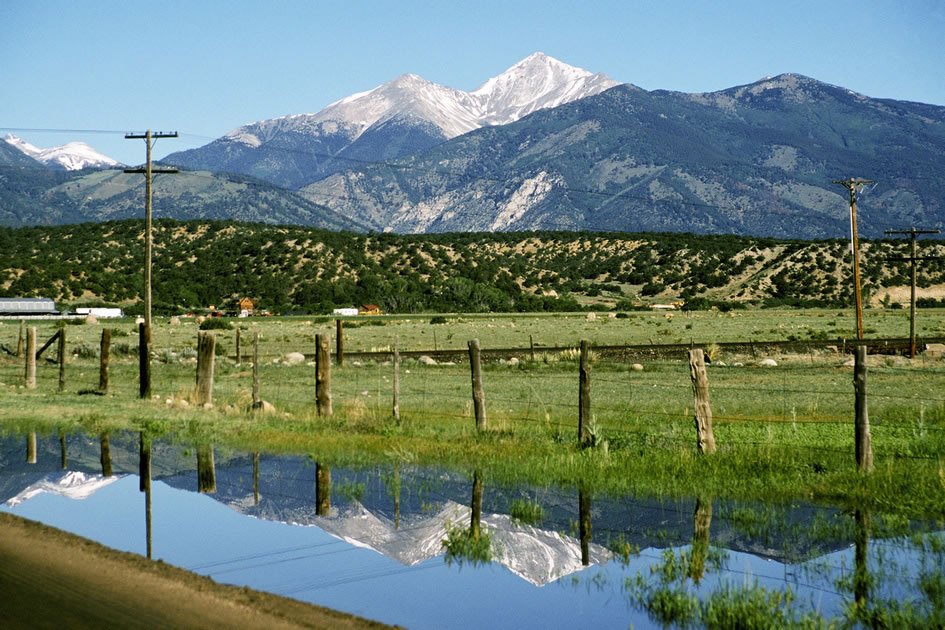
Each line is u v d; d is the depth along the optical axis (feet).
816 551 47.73
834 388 121.29
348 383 134.00
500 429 81.97
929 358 170.81
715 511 56.44
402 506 57.98
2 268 593.42
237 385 132.87
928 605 38.75
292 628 31.83
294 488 63.57
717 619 36.73
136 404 107.55
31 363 126.62
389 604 38.86
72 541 43.16
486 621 37.01
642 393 115.65
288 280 621.72
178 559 45.60
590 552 47.55
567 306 622.13
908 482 59.98
